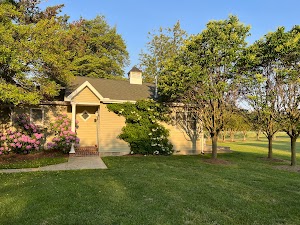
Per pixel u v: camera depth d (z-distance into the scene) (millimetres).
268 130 13148
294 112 10484
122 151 13844
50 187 6195
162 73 12898
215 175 8375
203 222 4367
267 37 10859
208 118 12086
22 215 4527
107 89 15453
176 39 30547
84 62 26734
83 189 6121
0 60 8977
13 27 9547
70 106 14383
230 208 5105
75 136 12906
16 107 13133
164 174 8258
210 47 10945
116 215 4551
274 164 11414
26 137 12172
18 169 8961
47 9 21516
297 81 10070
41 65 10516
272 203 5508
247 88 11492
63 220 4305
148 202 5281
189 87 11219
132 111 13992
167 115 14773
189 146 15219
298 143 29000
